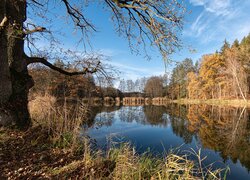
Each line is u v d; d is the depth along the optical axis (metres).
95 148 6.05
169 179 3.86
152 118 19.95
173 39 6.61
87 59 7.92
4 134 5.33
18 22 6.21
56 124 6.58
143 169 4.36
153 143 9.98
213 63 45.69
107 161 4.84
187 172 3.70
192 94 55.88
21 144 5.16
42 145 5.40
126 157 4.52
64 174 4.05
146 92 80.69
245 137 11.28
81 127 6.57
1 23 5.43
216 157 7.97
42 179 3.83
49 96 8.41
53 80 10.40
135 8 6.70
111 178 4.11
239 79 40.34
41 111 7.84
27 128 6.21
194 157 7.76
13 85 6.40
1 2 5.64
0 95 5.89
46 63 7.57
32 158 4.61
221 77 44.50
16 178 3.76
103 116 19.14
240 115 21.02
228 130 13.34
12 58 6.61
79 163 4.53
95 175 4.17
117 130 12.65
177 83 69.75
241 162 7.46
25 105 6.61
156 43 6.69
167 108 34.41
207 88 49.16
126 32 8.34
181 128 14.31
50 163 4.53
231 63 40.38
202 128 14.24
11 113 6.01
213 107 33.44
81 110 7.18
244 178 6.17
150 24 7.12
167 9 6.39
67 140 5.86
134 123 16.41
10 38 6.55
